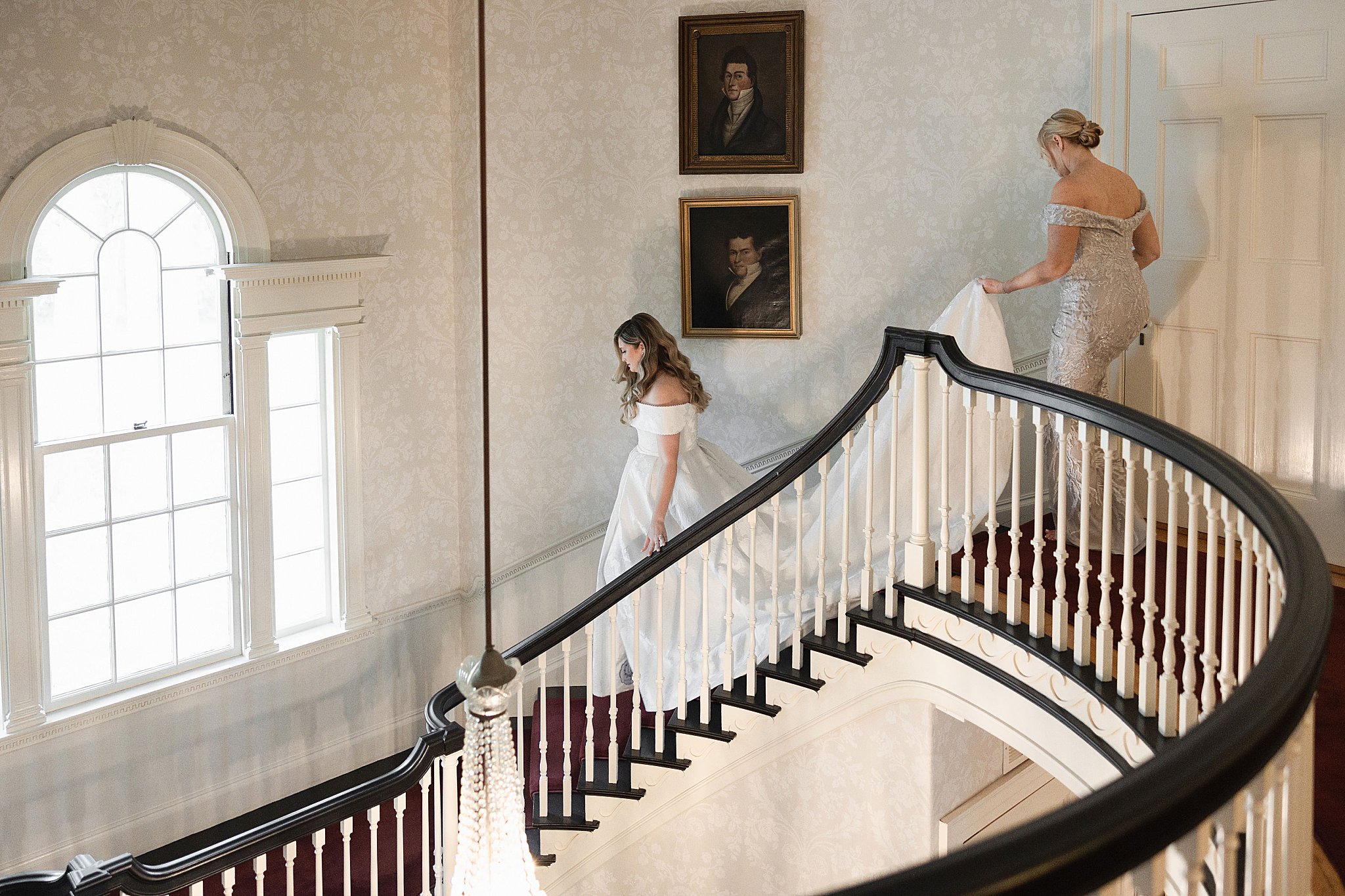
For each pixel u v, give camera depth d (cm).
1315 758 363
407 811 645
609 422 686
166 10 555
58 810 569
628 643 577
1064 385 480
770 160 633
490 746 371
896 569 489
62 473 560
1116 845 139
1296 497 516
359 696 679
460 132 670
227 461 614
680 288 661
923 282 622
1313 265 499
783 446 662
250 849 430
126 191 564
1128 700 377
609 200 663
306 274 615
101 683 584
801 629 498
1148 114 546
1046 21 573
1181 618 444
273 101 599
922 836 493
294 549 658
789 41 619
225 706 623
